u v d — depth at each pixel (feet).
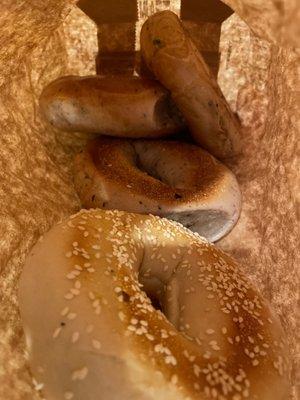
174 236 0.53
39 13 0.59
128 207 0.57
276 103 0.71
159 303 0.52
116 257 0.46
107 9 0.70
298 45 0.52
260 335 0.46
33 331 0.40
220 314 0.46
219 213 0.61
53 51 0.71
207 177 0.63
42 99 0.62
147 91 0.61
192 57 0.59
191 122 0.63
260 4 0.53
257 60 0.73
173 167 0.66
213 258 0.53
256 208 0.69
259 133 0.74
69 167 0.66
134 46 0.73
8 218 0.49
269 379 0.43
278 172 0.69
